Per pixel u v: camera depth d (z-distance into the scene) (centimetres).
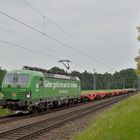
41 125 2405
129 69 19800
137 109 2519
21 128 2188
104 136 1531
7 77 3319
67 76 4591
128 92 13200
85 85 13738
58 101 4175
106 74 13525
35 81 3359
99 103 5412
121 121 1941
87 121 2683
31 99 3272
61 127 2327
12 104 3219
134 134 1511
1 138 1812
